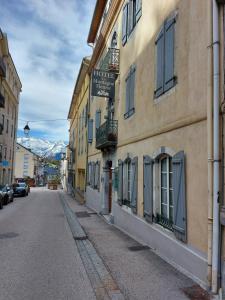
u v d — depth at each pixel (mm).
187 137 6219
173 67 7023
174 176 6664
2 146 31375
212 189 5180
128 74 11312
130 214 10289
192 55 6137
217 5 5312
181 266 6305
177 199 6457
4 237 10039
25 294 5211
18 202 25656
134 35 10750
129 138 10742
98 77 13680
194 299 4793
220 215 5004
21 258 7430
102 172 16391
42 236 10242
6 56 29375
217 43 5270
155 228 7934
